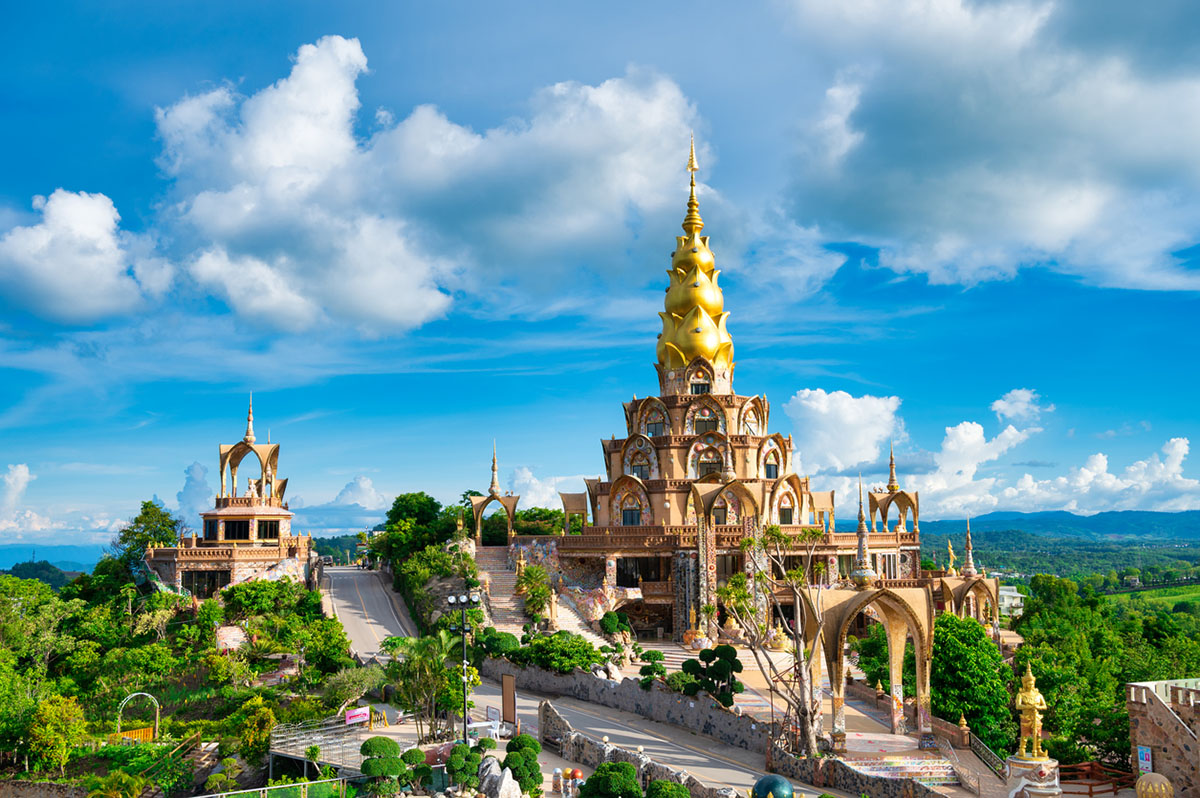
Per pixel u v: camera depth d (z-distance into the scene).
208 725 76.25
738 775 60.50
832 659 63.38
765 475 122.25
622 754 60.91
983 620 107.88
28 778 69.38
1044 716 71.12
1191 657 90.38
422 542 119.50
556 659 83.31
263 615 97.44
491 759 59.84
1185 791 57.69
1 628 91.31
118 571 110.19
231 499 115.94
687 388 124.00
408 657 68.19
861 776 56.19
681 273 128.50
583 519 127.00
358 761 62.19
